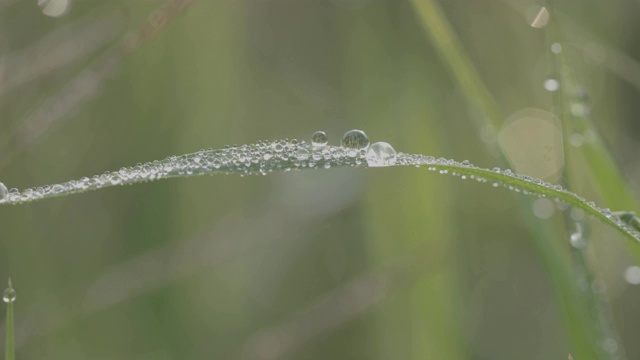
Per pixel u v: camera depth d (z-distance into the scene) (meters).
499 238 0.33
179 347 0.29
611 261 0.31
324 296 0.30
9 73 0.29
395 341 0.28
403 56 0.34
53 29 0.34
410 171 0.29
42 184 0.32
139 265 0.29
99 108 0.33
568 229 0.25
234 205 0.34
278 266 0.32
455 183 0.34
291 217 0.32
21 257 0.30
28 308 0.29
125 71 0.33
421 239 0.28
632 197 0.25
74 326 0.29
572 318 0.24
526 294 0.31
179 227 0.32
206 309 0.30
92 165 0.33
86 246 0.31
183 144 0.34
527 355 0.29
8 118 0.31
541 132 0.33
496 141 0.26
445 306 0.27
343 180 0.32
